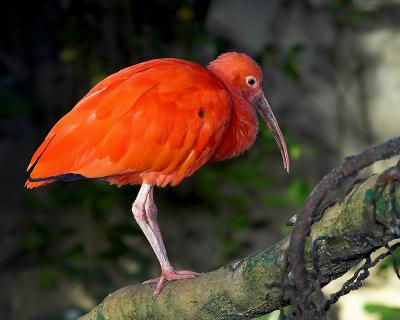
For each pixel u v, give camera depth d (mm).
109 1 13141
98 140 6434
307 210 4266
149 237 6949
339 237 4250
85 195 12078
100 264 12719
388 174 3955
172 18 13125
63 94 14164
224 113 6871
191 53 13188
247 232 13727
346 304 12453
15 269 13297
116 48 13273
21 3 14109
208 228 13766
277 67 14039
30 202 12672
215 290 5254
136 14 13164
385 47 14516
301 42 14516
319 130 14445
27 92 14172
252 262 4918
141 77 6660
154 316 5727
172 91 6660
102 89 6602
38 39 14211
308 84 14477
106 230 12148
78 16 13234
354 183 4285
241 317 5258
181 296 5527
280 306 4621
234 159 12492
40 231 12352
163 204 13992
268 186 12633
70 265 12281
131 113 6504
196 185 13758
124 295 5949
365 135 14492
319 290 4383
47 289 12867
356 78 14539
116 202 12922
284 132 12055
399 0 14602
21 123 14344
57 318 12594
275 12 14578
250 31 14516
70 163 6410
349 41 14539
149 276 12273
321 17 14570
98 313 6098
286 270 4527
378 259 4477
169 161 6691
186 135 6660
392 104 14445
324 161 14359
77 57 13297
